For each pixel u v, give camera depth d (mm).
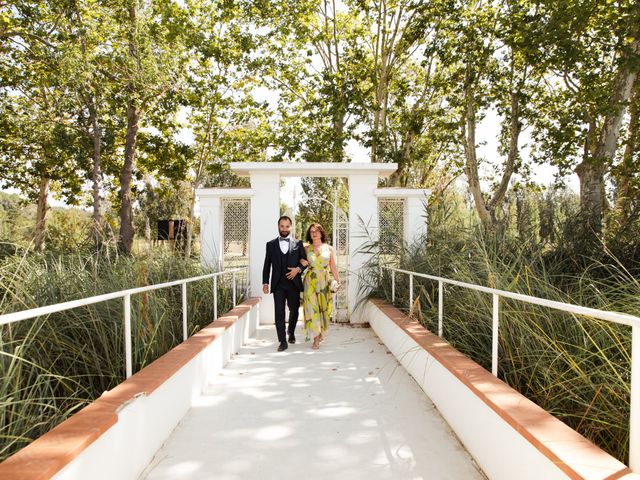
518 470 2631
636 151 15383
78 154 18703
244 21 19234
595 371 3156
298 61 20609
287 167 9508
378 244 9250
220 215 9820
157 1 18328
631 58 11375
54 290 4250
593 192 12516
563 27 12148
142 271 5180
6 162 21516
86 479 2406
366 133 18234
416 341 5141
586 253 6812
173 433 3822
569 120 14281
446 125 18312
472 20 16484
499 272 5086
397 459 3348
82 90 17453
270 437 3732
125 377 3898
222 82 20203
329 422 4051
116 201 23031
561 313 3855
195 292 7027
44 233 5898
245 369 5875
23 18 16297
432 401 4562
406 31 17906
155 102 20062
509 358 3840
